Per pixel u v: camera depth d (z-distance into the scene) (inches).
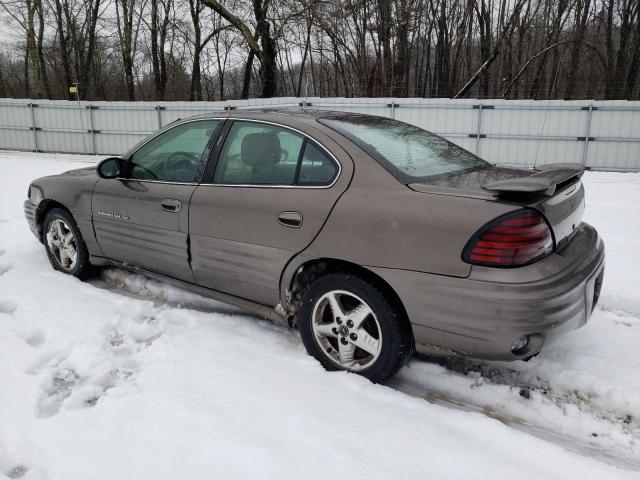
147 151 151.0
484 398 110.9
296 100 577.6
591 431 100.3
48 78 1423.5
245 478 81.3
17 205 307.6
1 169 494.9
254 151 126.9
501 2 1102.4
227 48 1294.3
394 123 143.2
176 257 140.4
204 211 131.0
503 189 91.4
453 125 544.4
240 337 131.4
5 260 191.8
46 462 84.9
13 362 115.9
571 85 1050.7
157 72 1103.0
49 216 177.3
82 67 1274.6
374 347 108.7
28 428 93.1
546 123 523.5
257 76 1390.3
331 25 855.1
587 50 1205.1
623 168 515.8
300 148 119.7
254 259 123.1
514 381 116.6
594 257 107.6
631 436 98.7
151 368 113.9
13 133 725.9
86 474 82.2
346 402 102.0
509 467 85.3
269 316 127.1
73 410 99.4
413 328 102.6
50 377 112.0
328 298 114.0
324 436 91.5
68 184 168.7
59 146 709.3
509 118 530.6
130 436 90.8
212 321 141.6
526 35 1295.5
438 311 98.1
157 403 100.4
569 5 1057.5
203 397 102.7
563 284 93.0
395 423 96.0
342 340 113.6
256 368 114.5
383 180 107.8
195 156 138.9
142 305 150.8
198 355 120.1
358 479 81.4
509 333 92.4
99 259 165.6
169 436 90.7
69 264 177.2
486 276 92.7
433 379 117.6
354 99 563.8
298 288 121.5
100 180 159.5
